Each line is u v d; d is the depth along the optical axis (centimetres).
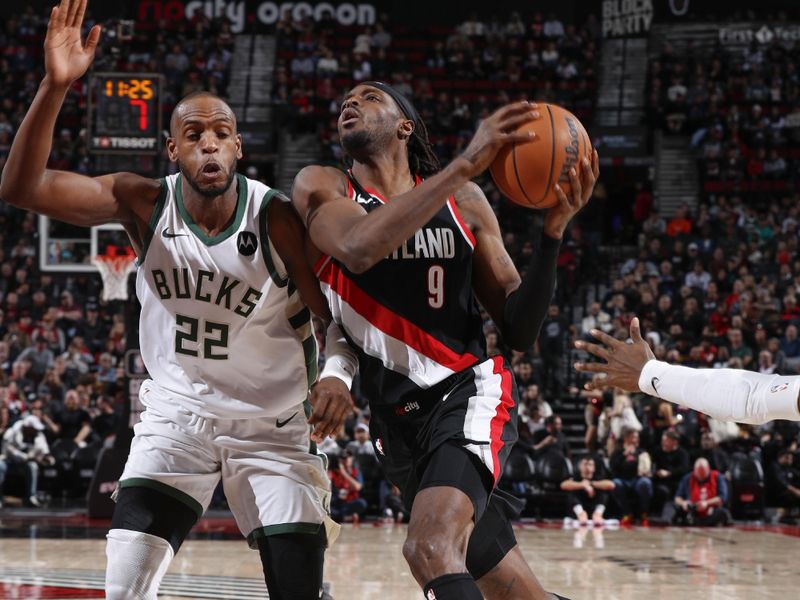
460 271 356
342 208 318
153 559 342
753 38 2672
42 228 1305
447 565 303
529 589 361
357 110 363
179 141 338
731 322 1714
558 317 1717
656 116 2439
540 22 2756
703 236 2070
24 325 1759
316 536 352
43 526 1157
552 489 1364
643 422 1427
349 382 341
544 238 331
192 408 354
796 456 1418
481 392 345
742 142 2403
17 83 2492
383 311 348
